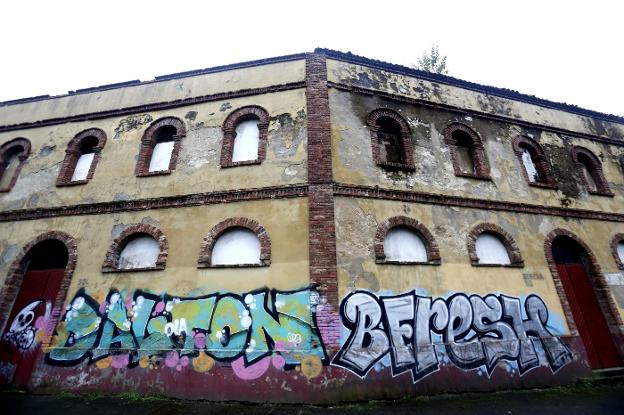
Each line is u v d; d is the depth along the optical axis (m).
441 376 7.55
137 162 10.15
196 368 7.34
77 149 11.04
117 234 8.99
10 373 8.26
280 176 9.02
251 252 8.36
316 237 7.99
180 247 8.54
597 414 6.17
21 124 11.91
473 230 9.45
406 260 8.62
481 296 8.66
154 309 8.00
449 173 10.17
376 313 7.68
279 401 6.83
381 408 6.50
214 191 9.08
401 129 10.38
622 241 11.45
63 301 8.43
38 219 9.73
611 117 14.49
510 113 12.44
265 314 7.57
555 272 9.75
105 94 11.85
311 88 10.06
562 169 12.00
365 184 9.02
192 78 11.40
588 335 9.57
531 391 7.75
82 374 7.64
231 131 10.07
